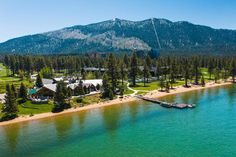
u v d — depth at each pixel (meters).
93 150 84.81
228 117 117.88
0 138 98.56
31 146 90.06
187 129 102.25
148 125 109.50
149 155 79.00
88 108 140.50
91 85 173.75
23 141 94.94
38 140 95.44
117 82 182.00
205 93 182.38
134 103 152.62
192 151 80.75
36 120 120.50
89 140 93.94
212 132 97.69
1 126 113.06
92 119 120.50
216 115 122.06
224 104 145.50
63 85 146.62
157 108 139.50
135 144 88.44
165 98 166.50
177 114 126.25
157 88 197.38
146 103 152.38
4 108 125.62
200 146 84.50
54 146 89.44
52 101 143.25
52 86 158.50
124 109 138.38
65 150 85.75
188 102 153.75
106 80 163.00
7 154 84.25
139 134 98.44
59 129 107.12
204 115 122.88
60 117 124.69
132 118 120.81
